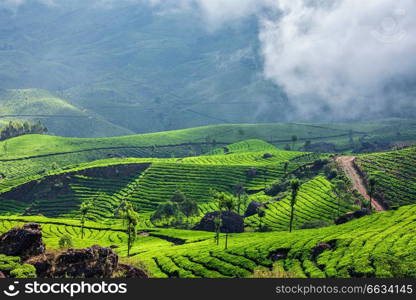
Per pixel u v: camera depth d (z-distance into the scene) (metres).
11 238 70.69
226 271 96.75
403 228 114.81
